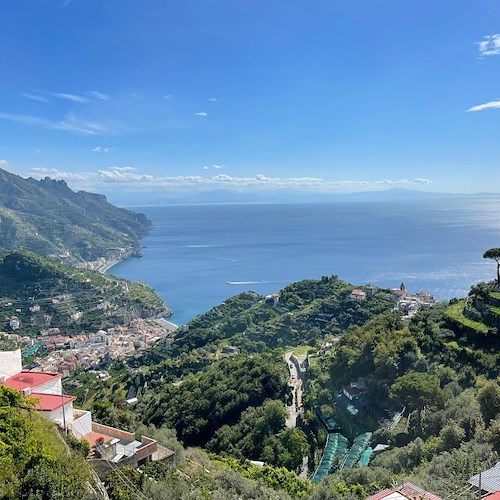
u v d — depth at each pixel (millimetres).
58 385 49250
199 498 35375
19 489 24422
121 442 43188
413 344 78750
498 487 33594
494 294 83312
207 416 83438
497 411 49219
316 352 115812
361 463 55625
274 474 51812
